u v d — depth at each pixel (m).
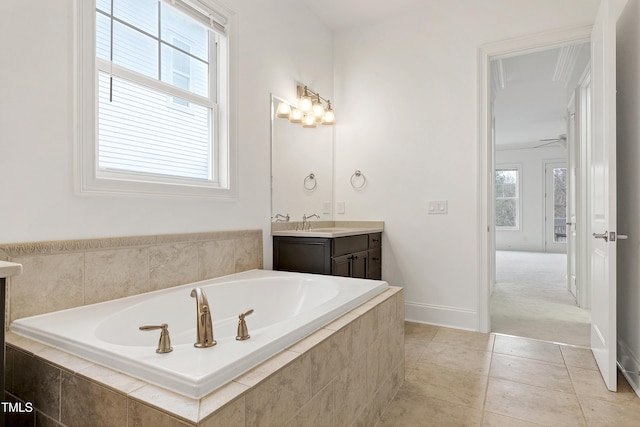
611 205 1.93
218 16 2.35
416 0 3.17
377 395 1.75
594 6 2.63
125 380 1.00
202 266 2.20
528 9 2.83
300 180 3.18
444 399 1.90
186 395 0.92
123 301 1.71
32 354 1.18
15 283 1.42
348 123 3.62
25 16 1.44
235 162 2.45
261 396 1.00
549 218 9.05
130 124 1.90
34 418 1.16
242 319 1.22
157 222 1.96
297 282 2.25
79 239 1.62
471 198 3.04
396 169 3.37
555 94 5.47
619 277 2.35
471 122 3.04
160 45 2.06
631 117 2.13
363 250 3.06
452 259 3.11
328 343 1.33
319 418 1.27
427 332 2.96
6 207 1.39
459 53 3.09
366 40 3.54
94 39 1.66
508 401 1.87
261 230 2.70
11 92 1.40
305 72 3.25
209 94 2.37
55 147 1.53
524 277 5.47
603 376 2.10
